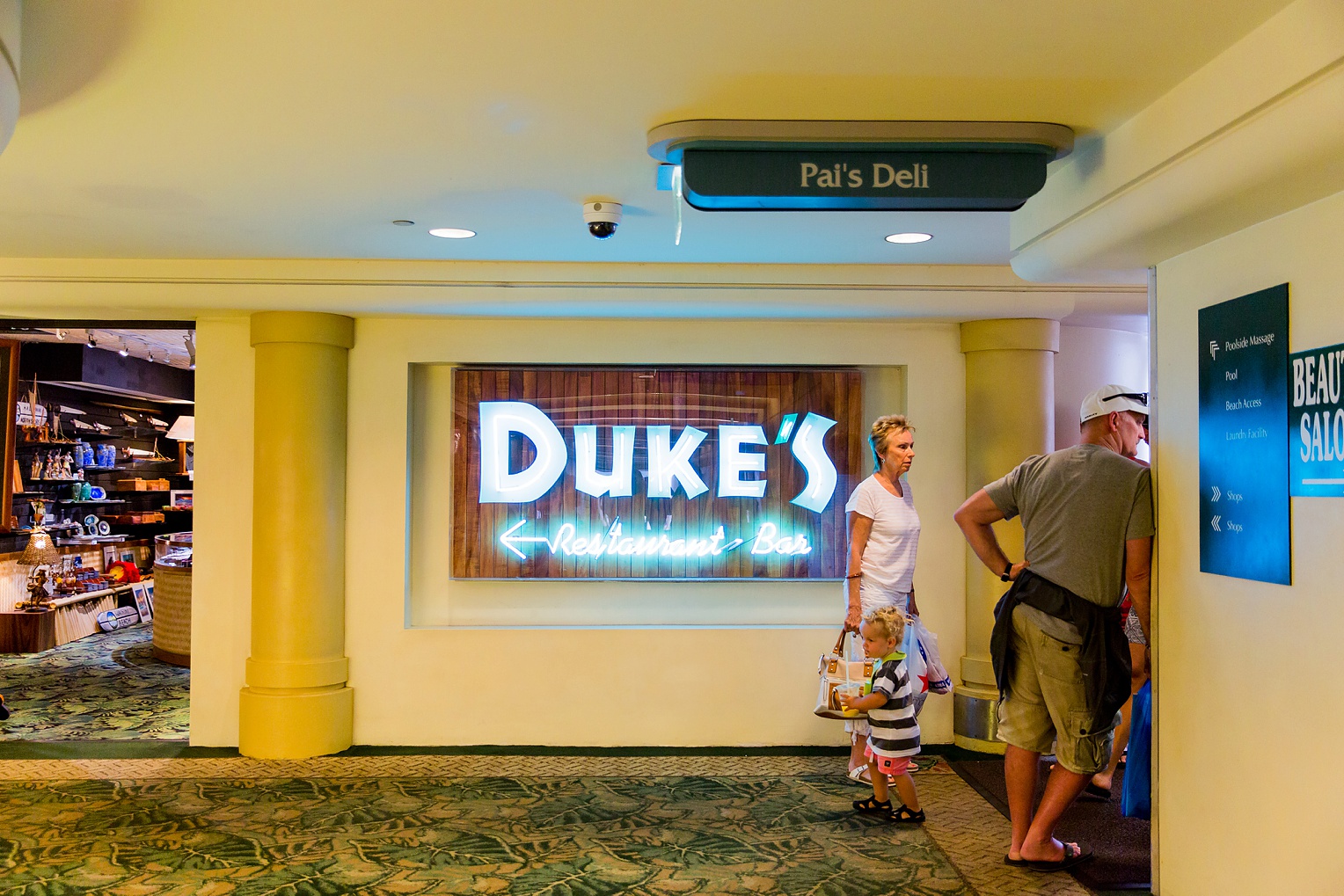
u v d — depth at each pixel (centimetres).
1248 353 299
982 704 546
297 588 539
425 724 558
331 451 548
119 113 297
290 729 532
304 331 538
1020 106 296
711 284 518
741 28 243
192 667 558
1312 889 270
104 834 421
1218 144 264
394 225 434
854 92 285
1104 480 363
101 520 1165
